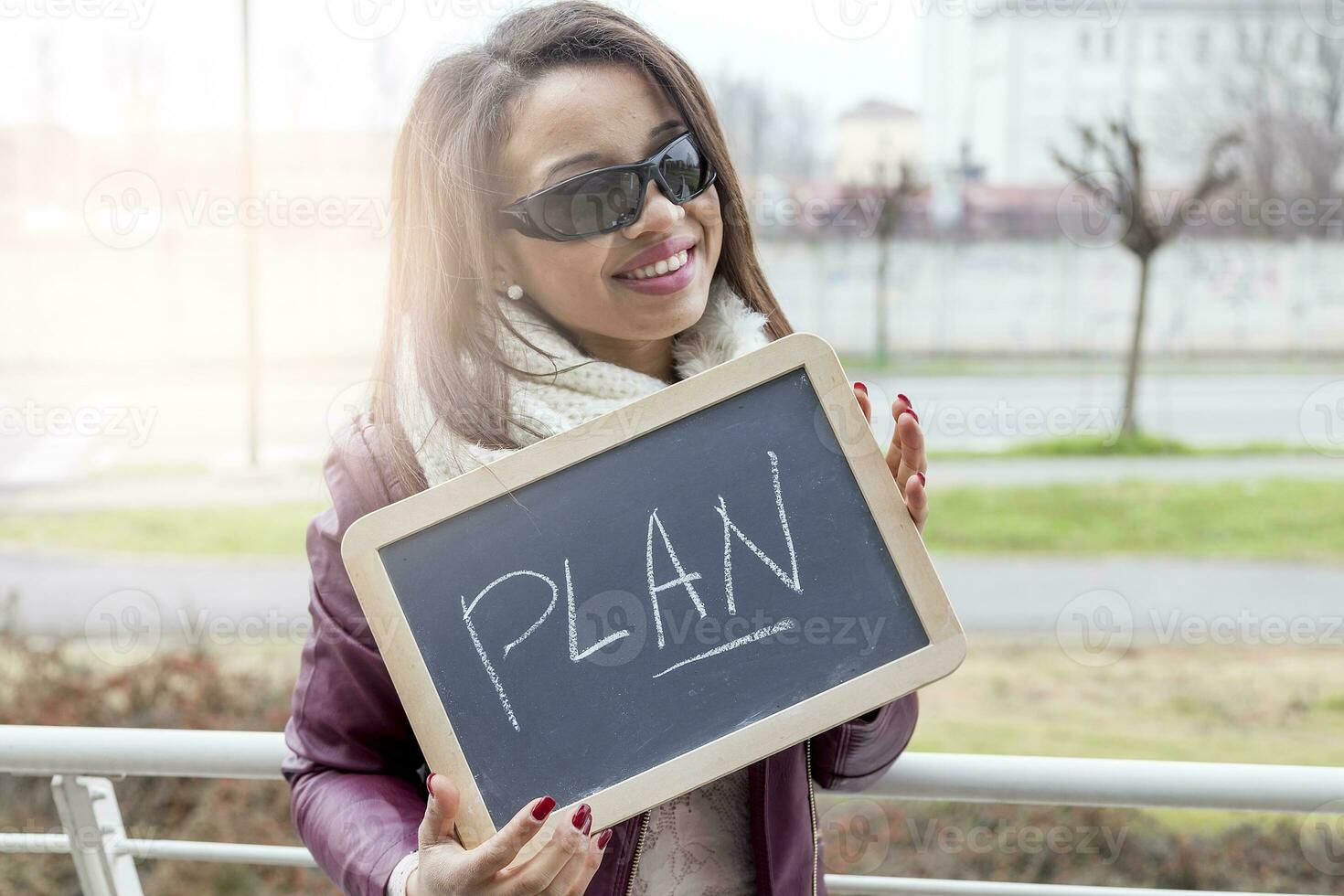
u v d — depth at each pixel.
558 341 1.15
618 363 1.22
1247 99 13.13
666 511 1.01
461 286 1.12
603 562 1.00
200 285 10.71
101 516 8.67
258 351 10.52
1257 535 8.15
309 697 1.09
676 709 0.97
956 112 14.09
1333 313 12.77
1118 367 12.90
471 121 1.10
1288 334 12.84
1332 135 12.85
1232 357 12.93
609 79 1.10
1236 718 5.02
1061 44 13.95
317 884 3.53
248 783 3.71
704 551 1.00
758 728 0.95
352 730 1.08
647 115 1.11
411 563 1.00
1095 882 3.41
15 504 9.09
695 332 1.26
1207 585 7.19
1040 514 8.71
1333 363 12.73
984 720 5.05
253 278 9.29
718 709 0.96
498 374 1.12
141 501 8.98
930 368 13.16
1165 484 9.33
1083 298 13.19
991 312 13.41
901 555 0.98
